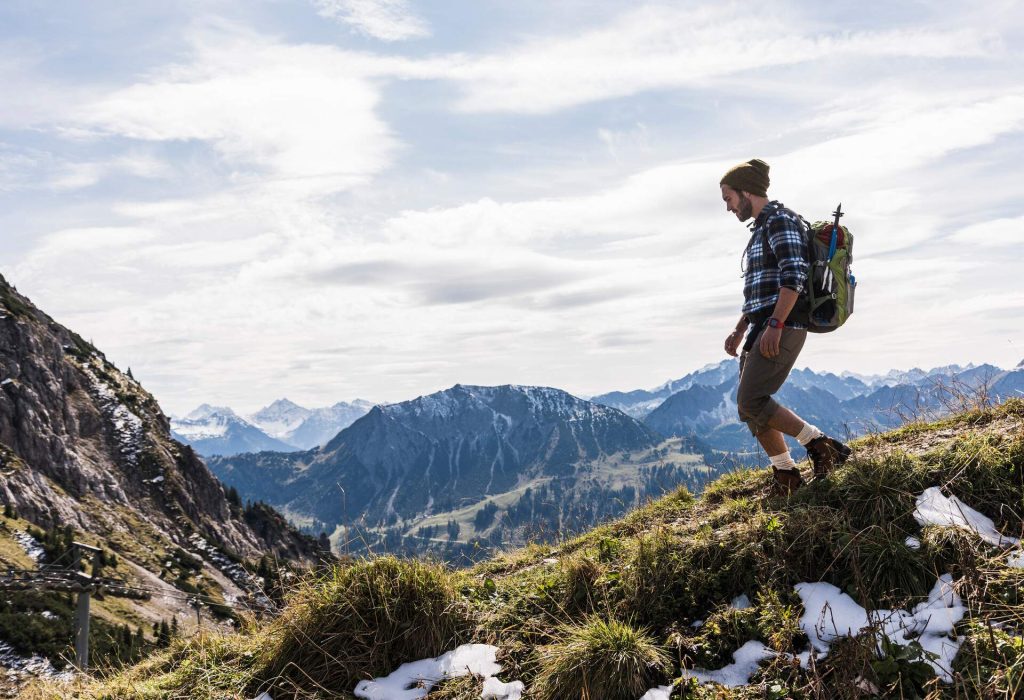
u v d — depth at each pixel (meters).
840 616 4.40
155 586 122.75
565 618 5.29
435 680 5.00
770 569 4.91
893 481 5.38
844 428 7.74
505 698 4.62
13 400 177.62
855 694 3.72
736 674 4.25
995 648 3.74
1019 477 5.20
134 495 193.00
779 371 5.95
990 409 6.77
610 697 4.26
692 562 5.31
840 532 5.02
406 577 5.60
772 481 6.82
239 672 5.50
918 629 4.11
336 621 5.43
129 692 5.45
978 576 4.17
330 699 4.96
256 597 6.04
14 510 131.88
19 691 5.77
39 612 77.81
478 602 5.80
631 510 7.79
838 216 5.94
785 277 5.64
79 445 198.12
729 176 6.16
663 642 4.69
